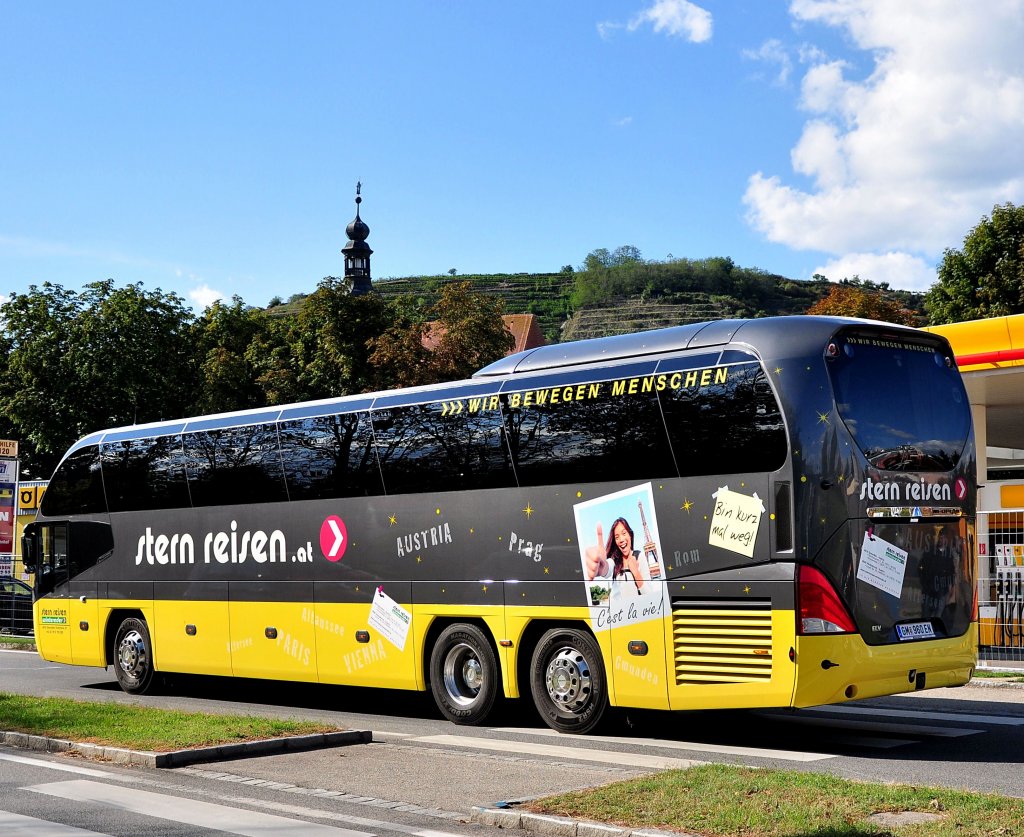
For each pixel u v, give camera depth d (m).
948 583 11.09
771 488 10.30
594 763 9.94
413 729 12.57
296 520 14.72
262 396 56.00
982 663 17.64
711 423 10.80
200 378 55.16
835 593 10.13
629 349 11.66
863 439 10.50
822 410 10.30
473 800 8.42
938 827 6.59
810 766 9.65
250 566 15.23
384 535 13.67
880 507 10.52
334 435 14.32
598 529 11.61
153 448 16.78
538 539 12.14
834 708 13.79
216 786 9.19
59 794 8.95
